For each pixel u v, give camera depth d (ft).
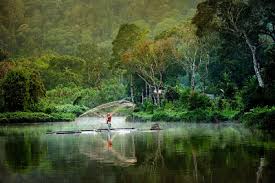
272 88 148.05
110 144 95.04
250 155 68.23
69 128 167.02
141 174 55.52
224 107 188.14
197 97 196.34
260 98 148.87
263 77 159.94
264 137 97.55
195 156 69.62
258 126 127.03
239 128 132.98
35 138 116.37
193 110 191.93
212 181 49.70
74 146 92.02
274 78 149.07
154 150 80.43
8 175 57.11
